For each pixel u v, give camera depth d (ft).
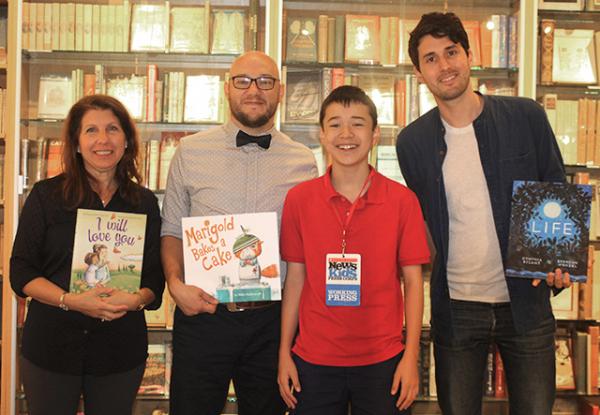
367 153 6.44
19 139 10.22
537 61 10.58
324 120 6.50
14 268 6.26
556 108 10.68
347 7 11.21
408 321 6.31
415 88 10.96
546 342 6.86
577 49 10.81
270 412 7.02
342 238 6.29
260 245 6.59
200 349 6.79
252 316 6.80
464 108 6.85
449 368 6.97
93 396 6.48
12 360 9.93
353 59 10.87
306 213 6.51
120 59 11.23
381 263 6.25
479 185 6.82
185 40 10.95
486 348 7.09
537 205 6.59
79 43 10.87
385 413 6.09
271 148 7.23
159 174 10.99
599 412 10.28
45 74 11.24
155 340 11.00
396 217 6.36
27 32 10.78
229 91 7.07
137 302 6.34
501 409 10.64
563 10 10.48
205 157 7.14
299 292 6.65
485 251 6.81
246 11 11.09
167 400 10.76
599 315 10.57
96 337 6.38
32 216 6.35
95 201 6.52
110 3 11.16
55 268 6.39
